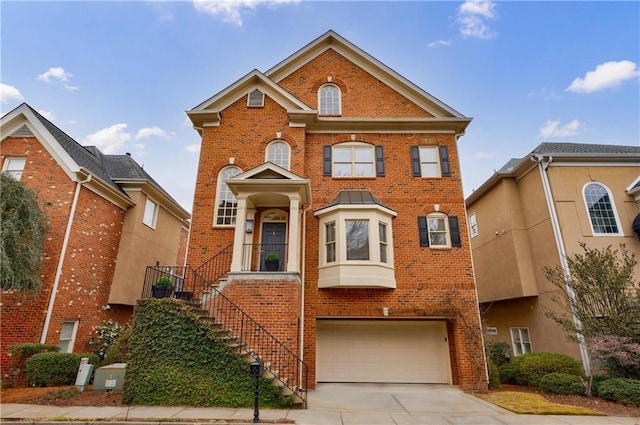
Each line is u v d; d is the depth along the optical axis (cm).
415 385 985
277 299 850
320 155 1208
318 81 1333
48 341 947
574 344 1026
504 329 1439
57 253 1011
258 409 633
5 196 893
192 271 1003
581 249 1091
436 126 1228
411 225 1107
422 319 1041
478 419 626
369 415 651
